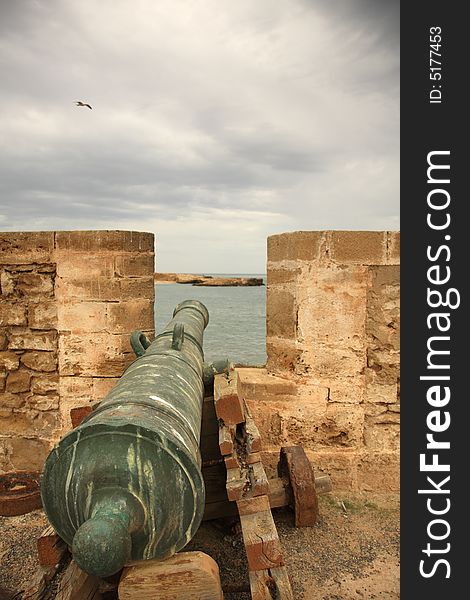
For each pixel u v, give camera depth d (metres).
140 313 4.50
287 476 3.72
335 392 4.31
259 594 2.45
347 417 4.32
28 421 4.58
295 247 4.23
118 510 1.91
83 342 4.48
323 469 4.35
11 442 4.60
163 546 2.12
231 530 3.50
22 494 3.93
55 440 4.56
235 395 3.16
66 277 4.45
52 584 2.88
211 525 3.63
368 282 4.20
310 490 3.59
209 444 3.70
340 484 4.34
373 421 4.30
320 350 4.29
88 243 4.40
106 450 2.02
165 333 3.65
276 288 4.49
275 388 4.37
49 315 4.49
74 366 4.51
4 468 4.63
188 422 2.32
